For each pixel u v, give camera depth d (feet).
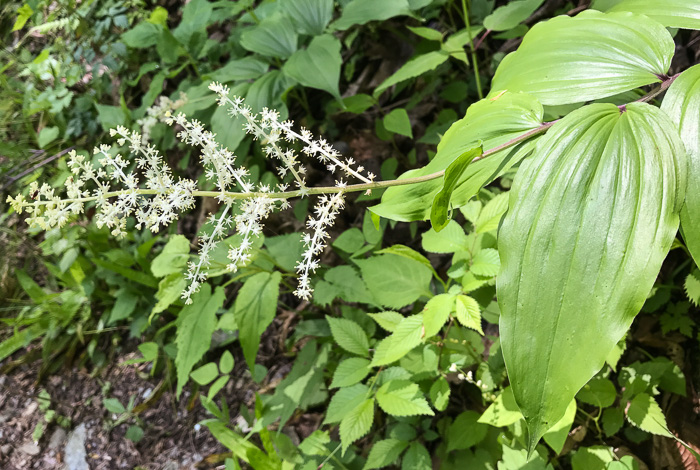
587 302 0.81
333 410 1.49
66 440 2.31
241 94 2.15
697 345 1.49
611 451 1.28
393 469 1.65
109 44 2.81
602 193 0.84
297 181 1.06
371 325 1.73
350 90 2.40
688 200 0.84
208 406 1.83
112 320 2.41
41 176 2.94
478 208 1.46
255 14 2.40
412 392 1.36
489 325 1.72
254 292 1.63
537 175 0.89
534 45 1.15
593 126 0.89
